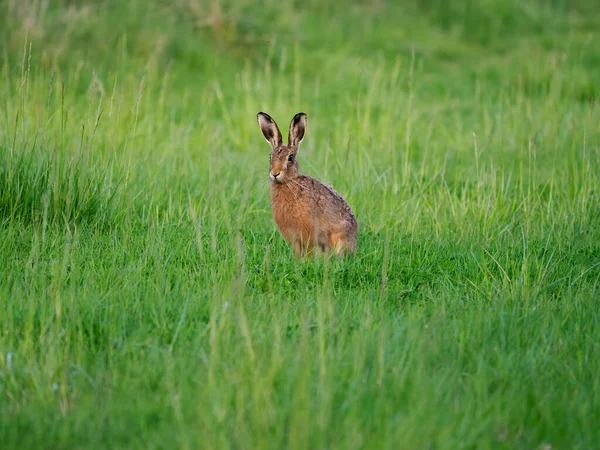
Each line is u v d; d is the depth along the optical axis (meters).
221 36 44.03
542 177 26.98
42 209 19.66
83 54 37.12
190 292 15.75
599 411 11.80
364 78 40.19
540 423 11.48
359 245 20.20
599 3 68.00
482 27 55.75
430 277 17.77
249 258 18.12
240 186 24.20
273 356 12.48
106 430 11.10
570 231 20.86
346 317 14.82
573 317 15.36
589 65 47.22
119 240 18.94
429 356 13.23
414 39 51.50
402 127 32.12
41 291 15.44
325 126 33.50
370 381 12.17
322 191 19.30
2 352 12.93
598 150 28.53
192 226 19.89
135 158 24.44
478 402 11.80
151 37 40.25
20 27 37.25
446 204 23.19
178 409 11.02
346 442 10.48
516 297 15.88
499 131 31.33
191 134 30.42
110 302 14.98
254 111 33.38
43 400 11.75
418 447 10.55
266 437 10.64
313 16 50.53
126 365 12.80
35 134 21.08
